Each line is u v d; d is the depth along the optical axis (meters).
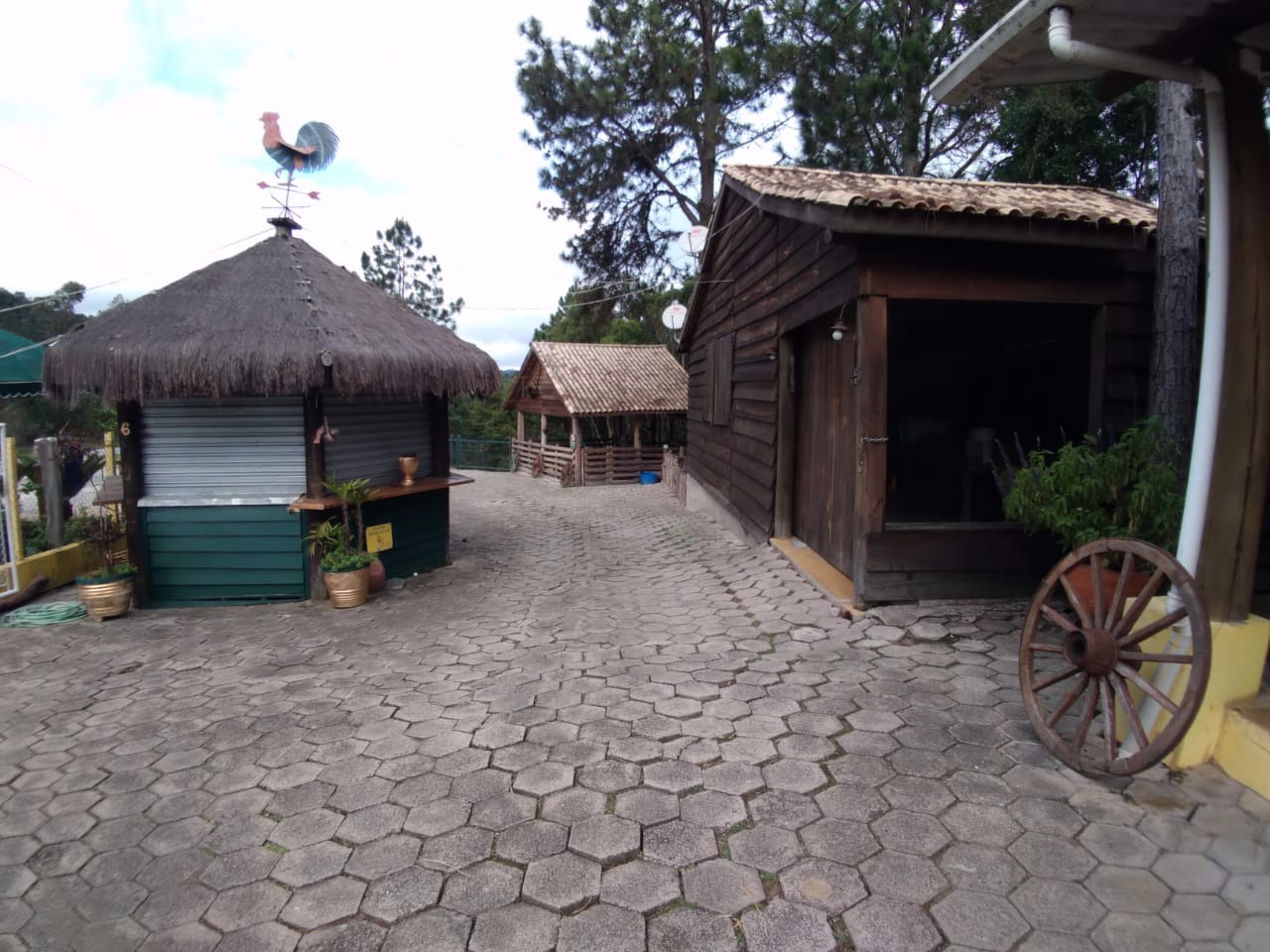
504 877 2.25
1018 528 4.74
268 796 2.79
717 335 9.67
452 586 6.51
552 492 15.78
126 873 2.36
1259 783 2.53
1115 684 2.61
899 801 2.59
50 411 15.52
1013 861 2.25
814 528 6.34
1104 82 3.22
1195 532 2.73
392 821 2.58
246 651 4.73
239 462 6.03
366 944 2.00
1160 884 2.13
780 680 3.74
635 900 2.13
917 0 10.48
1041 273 4.66
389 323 6.55
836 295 4.99
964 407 6.51
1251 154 2.57
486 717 3.45
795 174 6.89
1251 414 2.62
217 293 5.93
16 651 4.84
